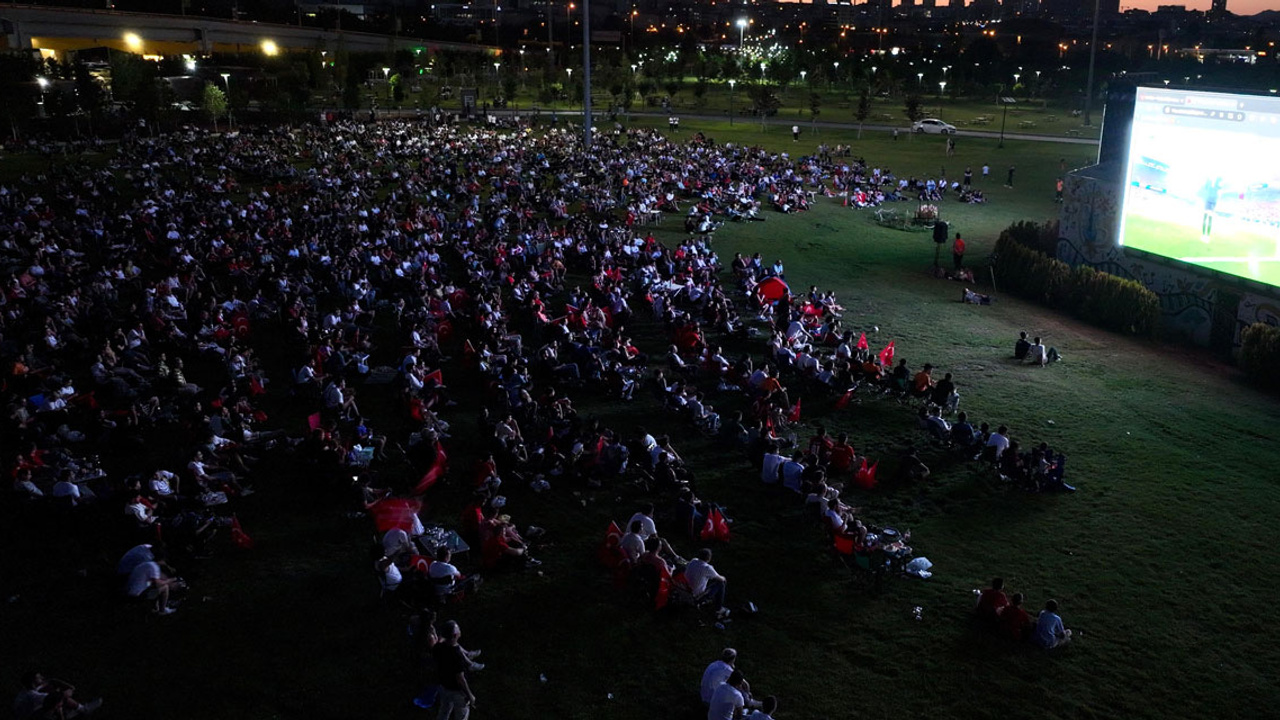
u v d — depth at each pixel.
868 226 54.09
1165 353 33.03
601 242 41.44
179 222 40.72
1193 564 18.44
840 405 26.02
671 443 23.20
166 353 27.30
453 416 24.27
